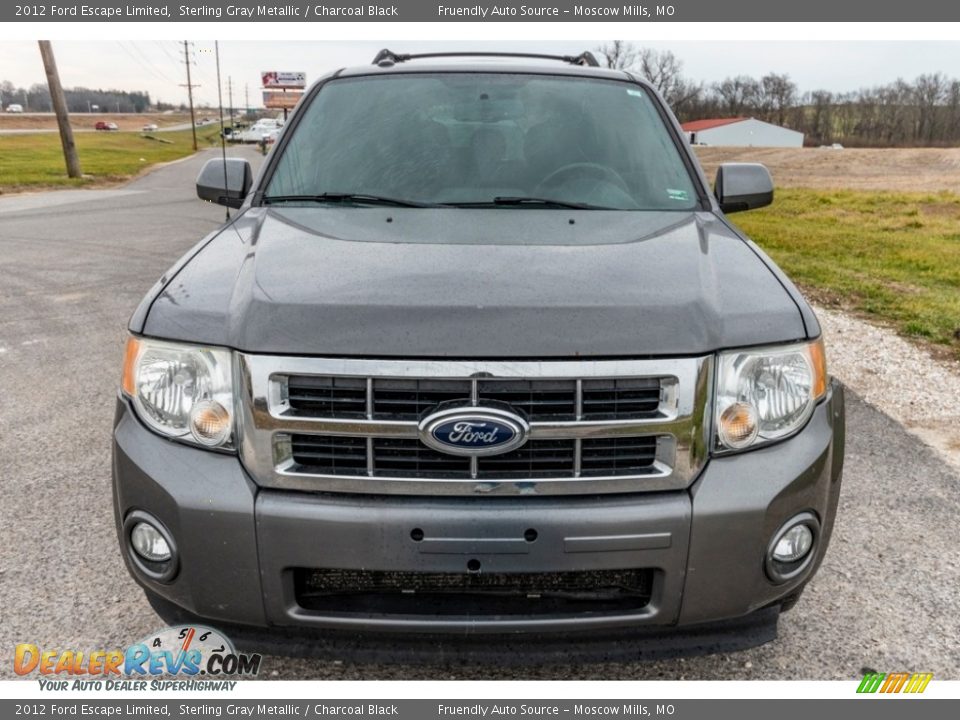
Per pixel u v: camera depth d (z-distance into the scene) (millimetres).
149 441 1950
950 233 15461
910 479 3629
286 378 1836
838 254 11828
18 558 2883
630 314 1875
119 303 7086
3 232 11938
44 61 24438
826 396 2088
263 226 2492
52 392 4727
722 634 2008
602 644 1964
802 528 1962
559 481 1843
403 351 1799
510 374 1794
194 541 1875
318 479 1848
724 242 2381
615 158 2938
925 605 2662
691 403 1856
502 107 3105
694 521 1852
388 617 1896
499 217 2537
